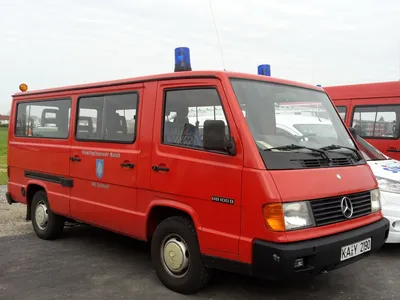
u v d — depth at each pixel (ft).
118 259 18.72
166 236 15.07
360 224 13.89
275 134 13.85
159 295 14.53
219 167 13.08
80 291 14.90
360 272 16.81
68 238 22.45
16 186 24.02
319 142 15.11
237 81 13.80
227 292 14.75
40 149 21.85
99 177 17.80
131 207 16.30
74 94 19.89
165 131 15.02
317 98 16.61
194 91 14.26
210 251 13.26
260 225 11.99
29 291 14.89
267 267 11.82
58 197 20.40
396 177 19.29
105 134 17.78
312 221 12.48
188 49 15.90
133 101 16.51
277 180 12.13
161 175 14.90
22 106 24.11
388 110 31.22
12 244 21.27
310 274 12.23
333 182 13.33
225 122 13.15
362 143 24.14
